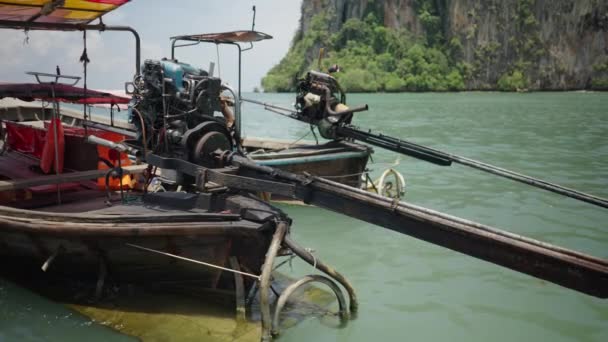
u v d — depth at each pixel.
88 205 6.89
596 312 6.30
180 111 6.43
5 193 6.94
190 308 5.85
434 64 144.62
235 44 7.98
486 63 142.25
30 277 6.81
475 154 18.72
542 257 4.15
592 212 10.43
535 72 133.50
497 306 6.44
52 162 7.70
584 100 70.00
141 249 5.82
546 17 133.38
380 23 158.75
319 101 10.86
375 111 47.66
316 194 5.53
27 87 6.88
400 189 12.16
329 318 5.92
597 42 125.69
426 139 23.59
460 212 10.45
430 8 156.50
